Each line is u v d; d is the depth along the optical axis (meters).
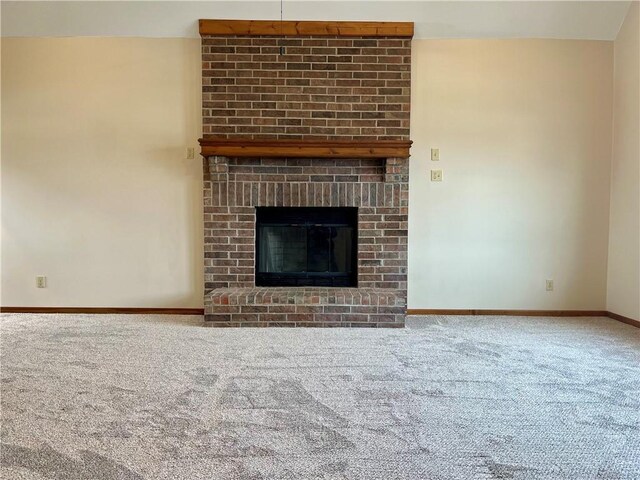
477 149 3.76
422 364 2.54
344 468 1.50
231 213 3.68
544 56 3.71
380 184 3.67
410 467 1.51
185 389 2.16
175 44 3.71
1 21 3.59
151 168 3.77
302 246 3.82
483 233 3.80
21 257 3.82
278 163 3.66
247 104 3.62
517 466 1.52
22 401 2.01
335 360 2.60
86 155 3.76
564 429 1.77
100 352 2.73
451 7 3.51
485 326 3.42
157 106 3.73
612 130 3.74
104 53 3.70
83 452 1.59
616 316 3.68
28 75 3.71
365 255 3.71
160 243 3.80
